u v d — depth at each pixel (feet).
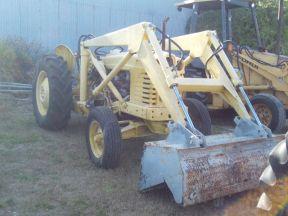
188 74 24.35
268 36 39.17
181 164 11.89
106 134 15.26
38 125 21.76
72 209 12.50
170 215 12.41
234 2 25.35
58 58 20.92
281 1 25.32
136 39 15.43
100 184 14.34
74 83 21.98
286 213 7.64
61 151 17.79
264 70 25.45
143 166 13.25
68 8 37.68
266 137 13.93
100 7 39.55
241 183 13.01
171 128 13.17
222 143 12.86
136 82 16.80
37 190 13.69
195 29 26.30
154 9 43.45
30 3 35.63
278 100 23.43
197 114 18.17
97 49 20.54
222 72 15.64
